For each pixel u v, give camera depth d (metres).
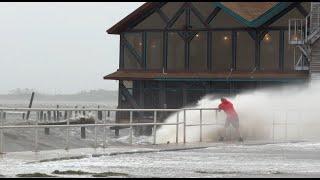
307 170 63.16
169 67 167.88
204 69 164.62
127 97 171.88
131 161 70.81
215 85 163.12
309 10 155.50
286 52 158.25
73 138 129.75
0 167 62.59
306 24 145.75
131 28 171.75
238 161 71.69
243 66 161.62
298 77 154.62
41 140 118.62
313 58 143.75
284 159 74.38
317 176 57.91
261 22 157.88
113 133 157.62
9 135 113.62
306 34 145.00
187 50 166.12
